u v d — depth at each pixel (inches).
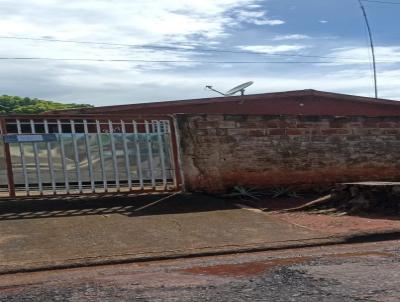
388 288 181.3
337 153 473.1
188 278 204.7
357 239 302.4
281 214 376.5
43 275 226.1
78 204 366.3
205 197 409.1
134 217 338.6
